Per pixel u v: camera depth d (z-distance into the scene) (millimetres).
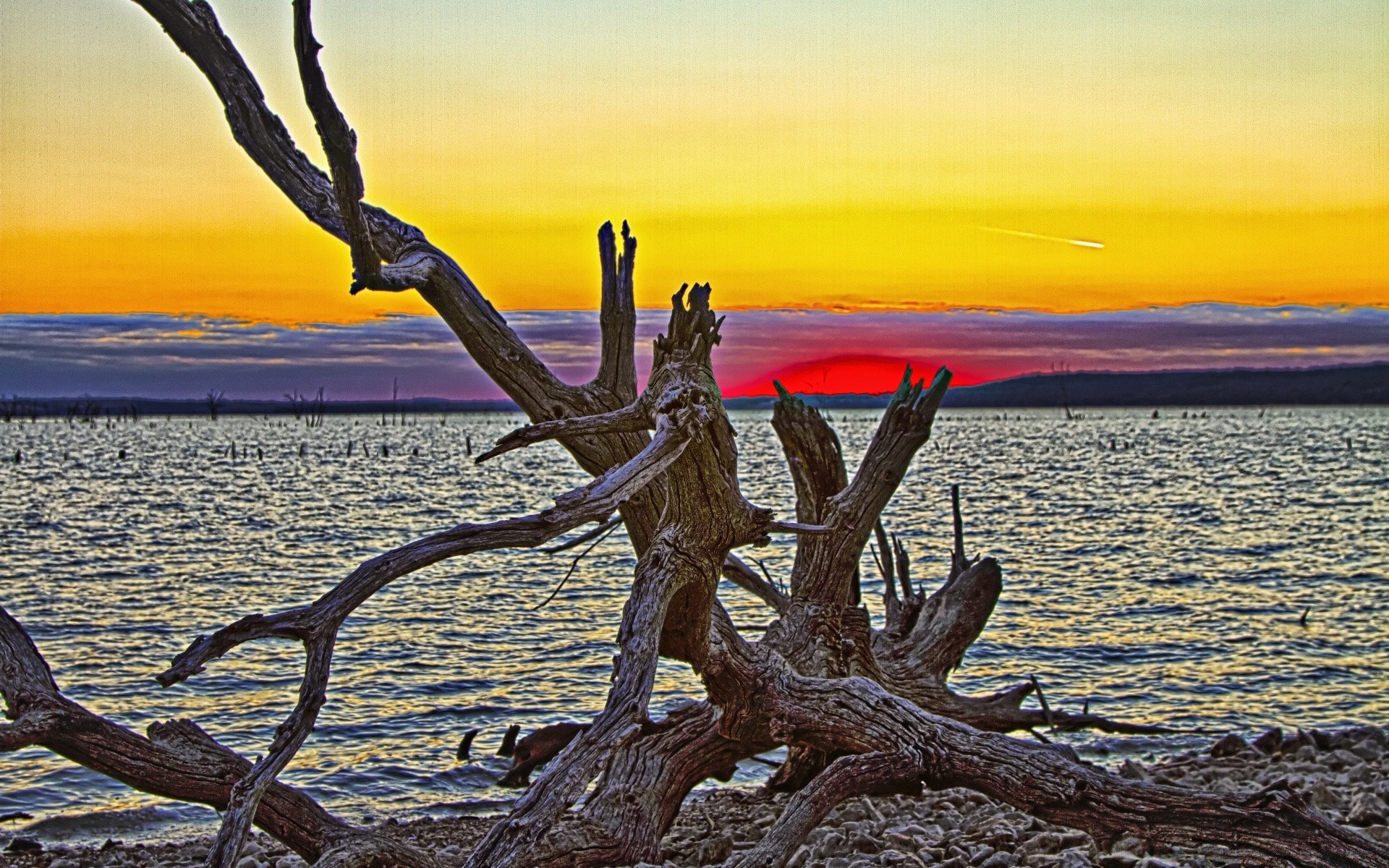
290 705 15133
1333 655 18031
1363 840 5617
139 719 14555
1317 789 8312
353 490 71938
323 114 5059
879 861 6629
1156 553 35031
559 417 7617
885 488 8508
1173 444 141500
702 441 5828
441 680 16672
